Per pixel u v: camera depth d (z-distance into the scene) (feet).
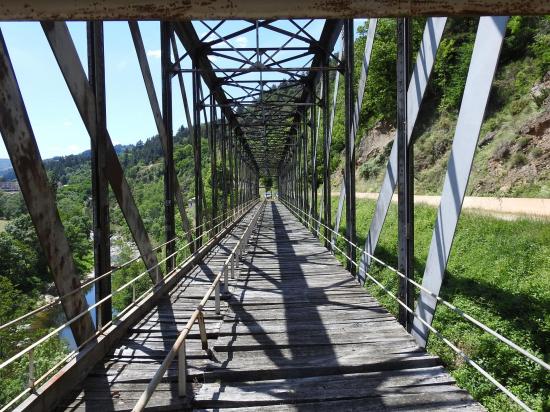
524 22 67.21
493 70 13.24
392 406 13.39
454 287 32.14
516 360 21.79
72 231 105.60
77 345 15.47
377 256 46.75
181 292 28.94
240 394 14.33
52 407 13.41
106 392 14.70
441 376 15.52
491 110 63.87
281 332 20.31
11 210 157.07
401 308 20.80
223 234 60.44
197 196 45.37
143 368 16.67
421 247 43.01
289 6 6.40
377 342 18.79
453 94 76.89
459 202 15.24
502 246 33.32
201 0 6.33
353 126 34.32
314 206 60.85
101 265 18.34
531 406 19.04
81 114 15.72
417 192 68.18
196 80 46.06
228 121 83.61
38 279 83.97
